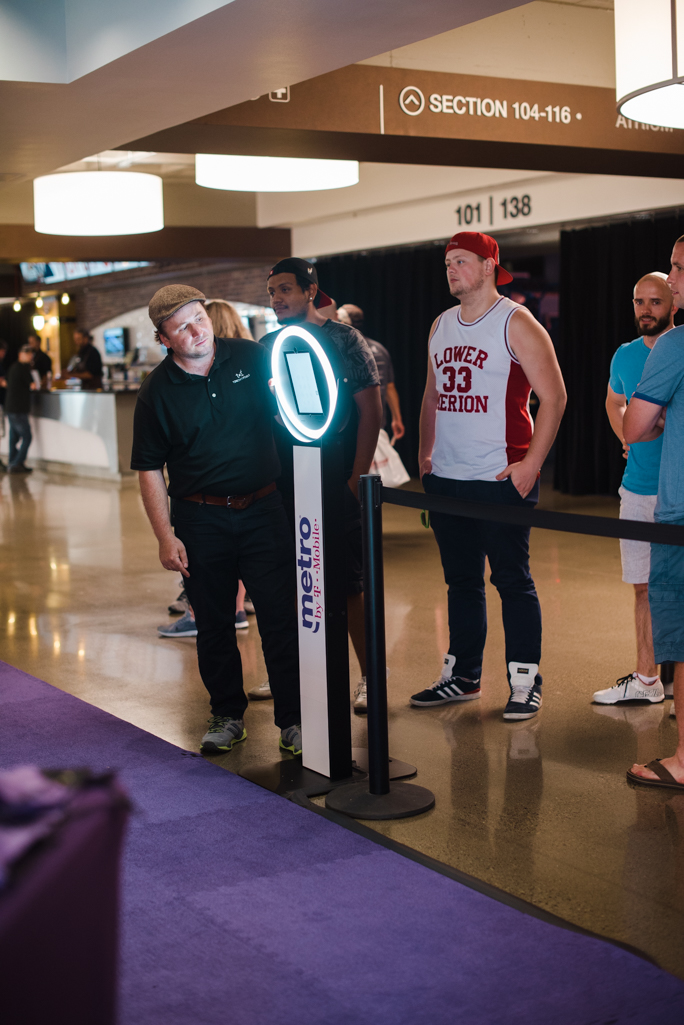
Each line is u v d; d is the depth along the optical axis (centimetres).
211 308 443
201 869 246
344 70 552
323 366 280
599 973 199
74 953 124
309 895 232
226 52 387
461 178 1038
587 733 344
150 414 314
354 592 363
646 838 264
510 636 367
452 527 372
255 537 323
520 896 234
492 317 348
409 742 338
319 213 1207
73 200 839
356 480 353
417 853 252
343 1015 187
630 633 477
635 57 316
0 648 476
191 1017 187
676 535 235
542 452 346
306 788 295
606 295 966
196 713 374
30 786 131
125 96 450
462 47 580
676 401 276
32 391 1327
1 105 462
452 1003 190
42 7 421
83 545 755
